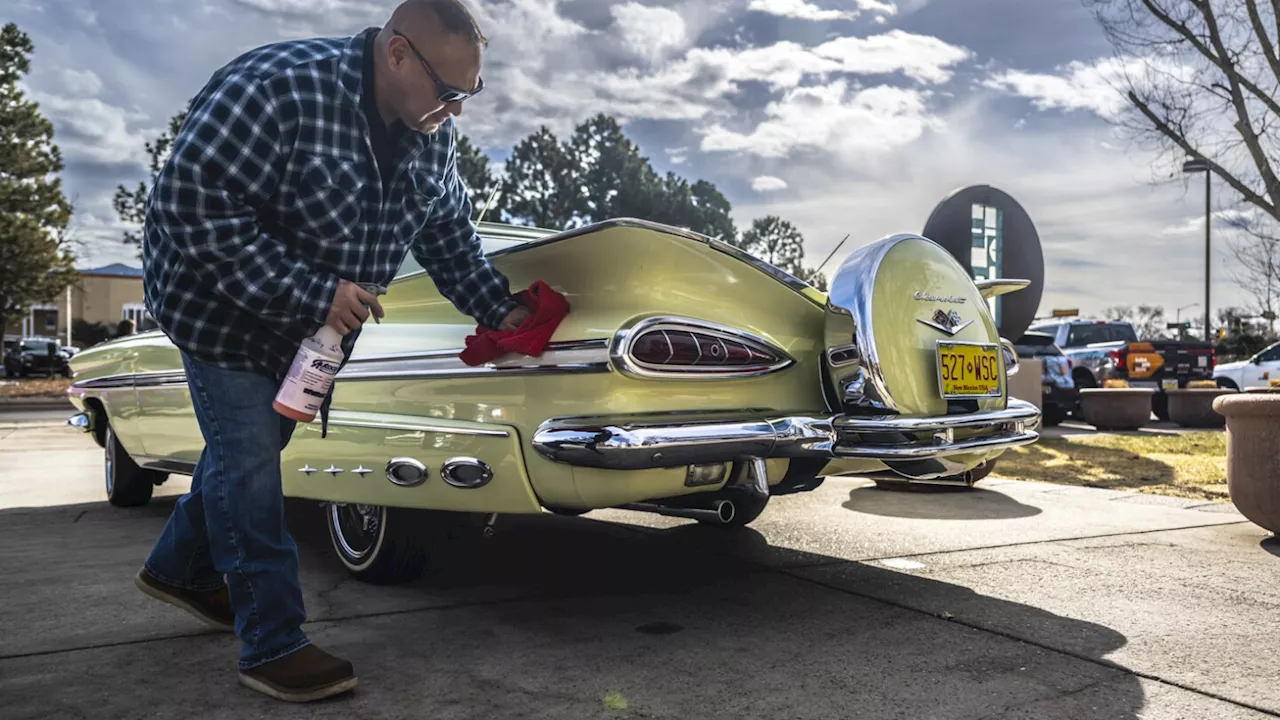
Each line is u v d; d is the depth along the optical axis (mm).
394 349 2988
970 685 2297
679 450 2500
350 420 3020
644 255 2574
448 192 2605
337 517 3381
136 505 5398
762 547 4039
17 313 30156
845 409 2973
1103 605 3062
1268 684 2307
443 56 2133
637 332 2514
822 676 2365
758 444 2660
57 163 28641
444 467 2752
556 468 2566
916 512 4973
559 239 2572
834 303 3000
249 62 2119
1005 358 3719
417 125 2260
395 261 2389
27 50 27672
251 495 2230
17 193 27531
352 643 2629
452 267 2686
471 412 2752
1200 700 2195
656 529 4484
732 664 2461
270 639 2213
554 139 41969
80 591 3254
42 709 2123
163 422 4344
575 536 4301
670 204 43156
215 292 2133
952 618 2908
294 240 2201
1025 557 3822
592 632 2754
